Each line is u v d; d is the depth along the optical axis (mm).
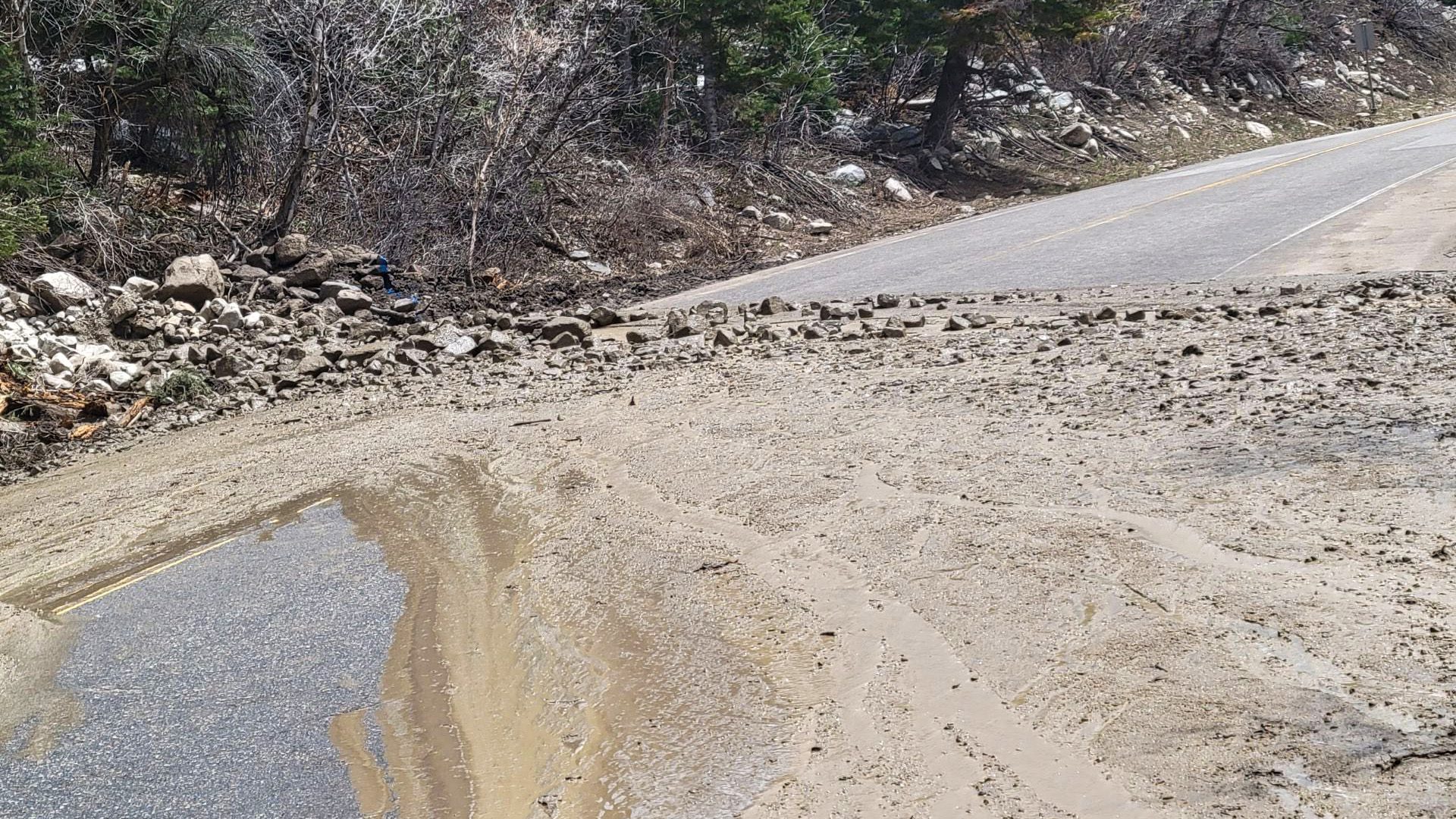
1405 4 49438
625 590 4938
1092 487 5371
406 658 4500
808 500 5820
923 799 3051
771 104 28438
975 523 5078
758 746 3459
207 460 9031
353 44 20406
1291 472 5172
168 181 19875
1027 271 15469
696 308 15039
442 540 6047
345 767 3658
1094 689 3479
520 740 3719
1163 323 10391
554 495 6633
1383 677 3283
